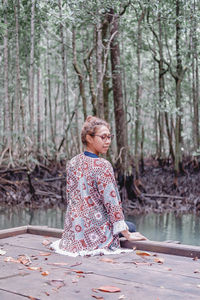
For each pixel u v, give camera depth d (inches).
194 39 413.4
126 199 411.5
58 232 146.8
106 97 428.1
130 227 139.2
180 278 98.7
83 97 438.9
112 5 322.0
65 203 429.4
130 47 547.2
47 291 89.0
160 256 121.3
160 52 466.0
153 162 634.2
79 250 122.2
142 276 100.1
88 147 132.8
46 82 647.8
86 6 318.0
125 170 414.9
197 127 531.8
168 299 84.3
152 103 414.3
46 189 452.8
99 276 100.0
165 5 401.4
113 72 412.5
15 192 433.4
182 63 451.8
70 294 87.2
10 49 532.4
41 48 544.7
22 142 474.6
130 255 122.0
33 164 474.0
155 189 478.3
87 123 132.3
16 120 473.4
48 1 340.8
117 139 422.0
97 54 343.6
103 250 122.1
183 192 456.4
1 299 84.1
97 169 126.0
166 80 594.6
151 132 764.0
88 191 126.6
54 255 121.7
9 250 128.1
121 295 86.7
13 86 528.4
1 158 451.2
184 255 121.2
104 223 126.2
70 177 130.8
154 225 308.3
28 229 156.1
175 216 358.3
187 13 396.5
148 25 395.9
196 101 519.5
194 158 526.0
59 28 414.0
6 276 99.6
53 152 539.5
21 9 452.1
